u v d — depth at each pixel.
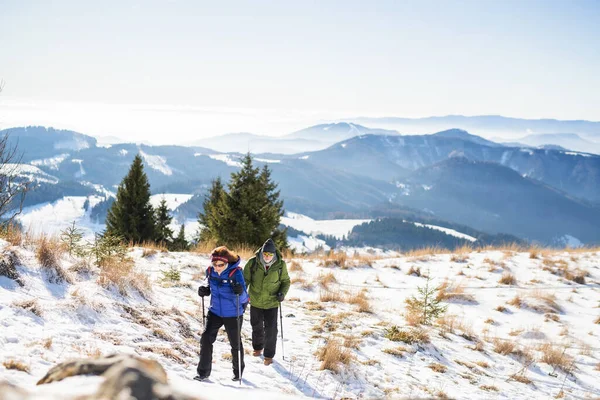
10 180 8.55
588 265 18.16
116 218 28.55
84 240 8.84
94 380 1.23
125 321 6.04
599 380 9.02
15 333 4.40
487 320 12.15
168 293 9.05
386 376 7.23
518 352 9.91
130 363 1.25
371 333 9.20
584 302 14.09
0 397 1.00
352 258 19.05
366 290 13.64
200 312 8.15
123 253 9.40
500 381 8.13
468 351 9.50
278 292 6.70
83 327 5.29
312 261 18.38
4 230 7.65
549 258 19.06
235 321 5.43
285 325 9.16
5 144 8.85
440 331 10.46
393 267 17.56
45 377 1.33
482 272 17.02
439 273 16.89
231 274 5.44
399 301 12.99
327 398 5.83
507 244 22.39
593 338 11.27
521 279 16.27
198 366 5.22
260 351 6.89
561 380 8.75
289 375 6.38
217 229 23.02
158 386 1.18
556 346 10.55
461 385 7.51
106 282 7.05
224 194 23.44
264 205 23.20
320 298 11.89
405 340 9.03
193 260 13.92
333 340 7.88
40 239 7.60
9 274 5.78
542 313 12.94
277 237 23.56
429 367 8.05
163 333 6.20
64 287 6.30
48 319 5.10
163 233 29.97
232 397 1.30
